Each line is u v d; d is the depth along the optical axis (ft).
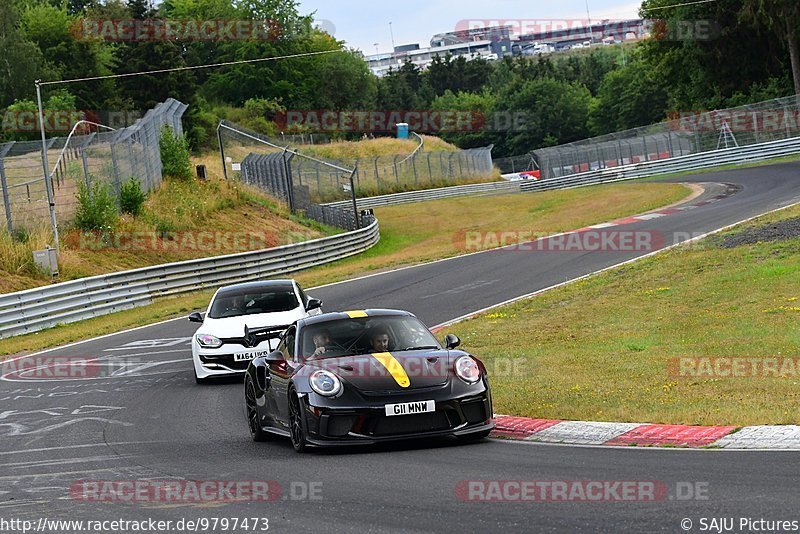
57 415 98.48
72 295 199.93
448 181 576.61
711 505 44.19
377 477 57.31
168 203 308.60
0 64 612.70
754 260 159.63
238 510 51.39
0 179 244.63
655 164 455.22
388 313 78.38
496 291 176.65
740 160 429.79
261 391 77.15
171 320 187.42
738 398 74.13
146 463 69.62
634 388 83.30
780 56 544.21
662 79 614.75
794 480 48.03
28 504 57.26
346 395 66.28
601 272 180.04
